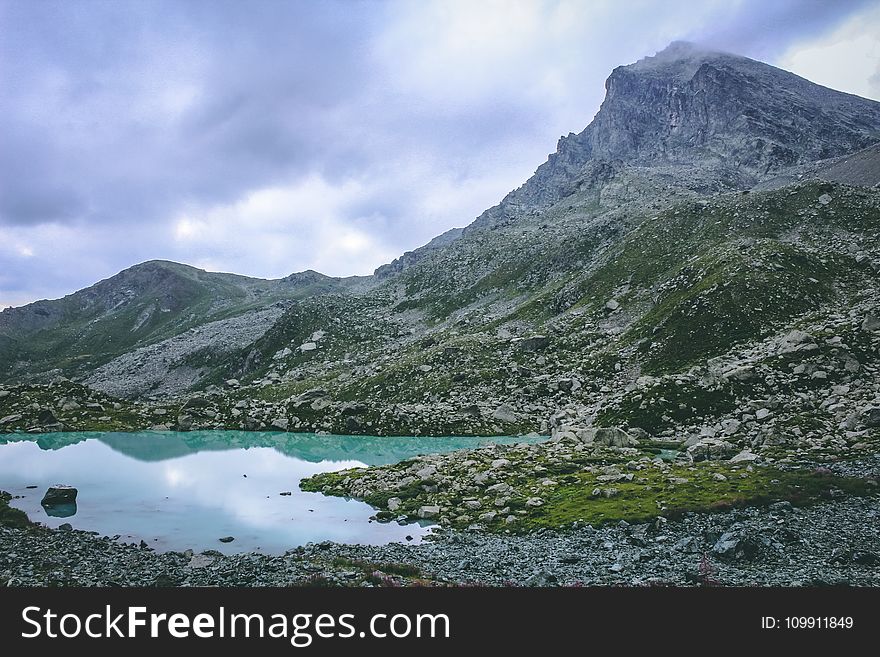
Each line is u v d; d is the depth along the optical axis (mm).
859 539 35219
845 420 69250
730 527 37844
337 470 72250
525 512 46250
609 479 53062
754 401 84562
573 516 43812
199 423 120312
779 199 189875
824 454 58375
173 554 34625
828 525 38062
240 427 118250
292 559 33312
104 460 79000
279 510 50281
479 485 55156
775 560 32031
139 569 30656
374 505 51781
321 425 115938
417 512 47844
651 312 153000
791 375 90625
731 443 70062
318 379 186875
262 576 29281
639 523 41344
